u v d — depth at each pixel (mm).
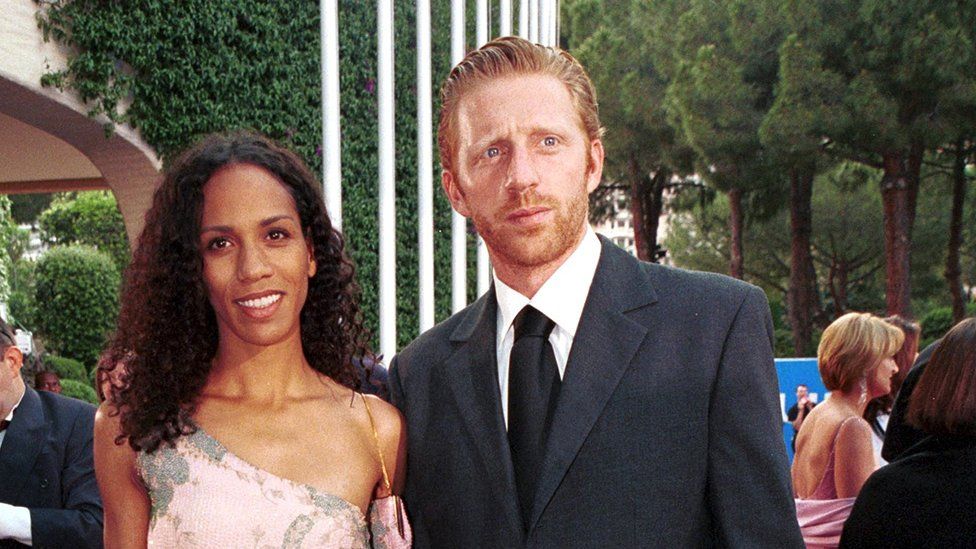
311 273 1750
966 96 15273
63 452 2420
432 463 1623
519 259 1523
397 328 7953
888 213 17016
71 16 5781
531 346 1554
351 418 1697
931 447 2047
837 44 16141
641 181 22125
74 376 11477
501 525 1496
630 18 21938
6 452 2365
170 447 1598
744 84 17641
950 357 1999
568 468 1452
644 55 20812
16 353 2445
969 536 1876
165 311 1634
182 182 1611
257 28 6840
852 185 19406
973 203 19984
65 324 14125
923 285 21906
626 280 1573
